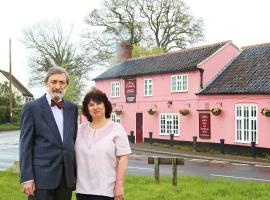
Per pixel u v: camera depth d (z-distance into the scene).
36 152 5.48
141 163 21.38
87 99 5.57
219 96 29.19
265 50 30.72
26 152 5.41
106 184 5.39
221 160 24.47
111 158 5.45
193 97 31.27
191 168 19.81
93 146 5.46
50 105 5.63
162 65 35.19
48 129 5.49
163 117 34.03
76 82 58.22
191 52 34.69
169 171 18.19
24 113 5.52
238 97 27.86
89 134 5.56
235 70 30.64
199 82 30.92
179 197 10.34
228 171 18.83
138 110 36.69
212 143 29.61
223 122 28.89
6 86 67.94
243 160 24.16
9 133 48.03
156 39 53.25
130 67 39.09
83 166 5.49
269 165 22.16
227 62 32.31
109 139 5.47
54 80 5.62
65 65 60.56
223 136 28.88
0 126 55.38
